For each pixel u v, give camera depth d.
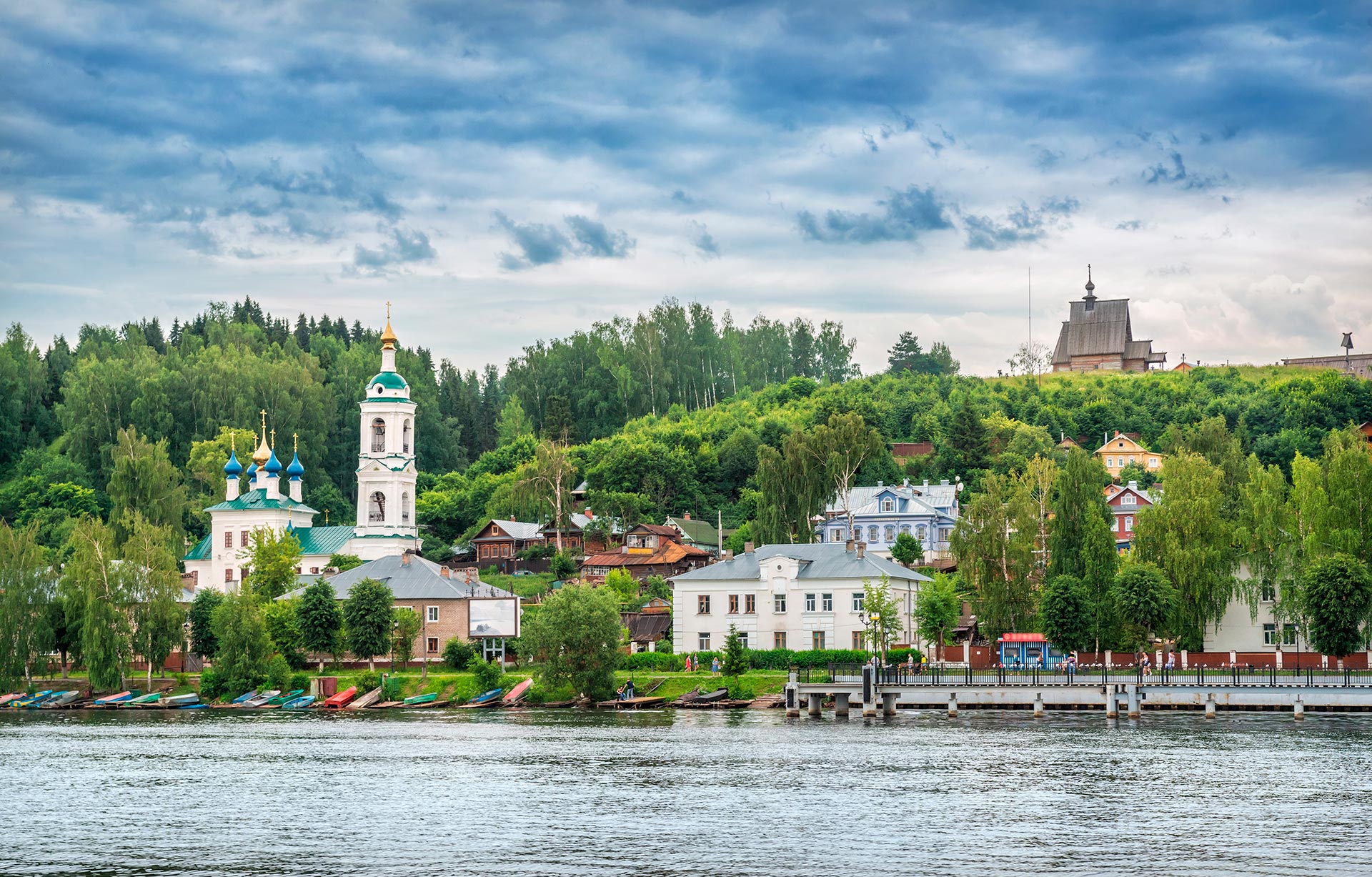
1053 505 179.25
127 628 172.88
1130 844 80.56
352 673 175.50
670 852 80.12
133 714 162.62
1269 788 97.00
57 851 82.44
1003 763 109.31
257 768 113.94
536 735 132.88
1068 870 74.94
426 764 114.75
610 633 159.88
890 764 109.81
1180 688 135.50
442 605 181.75
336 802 97.75
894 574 171.88
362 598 173.25
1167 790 96.88
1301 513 159.62
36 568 177.38
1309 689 131.88
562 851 80.69
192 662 190.75
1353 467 158.50
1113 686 135.88
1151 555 163.88
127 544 177.62
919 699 142.88
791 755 115.38
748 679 162.50
